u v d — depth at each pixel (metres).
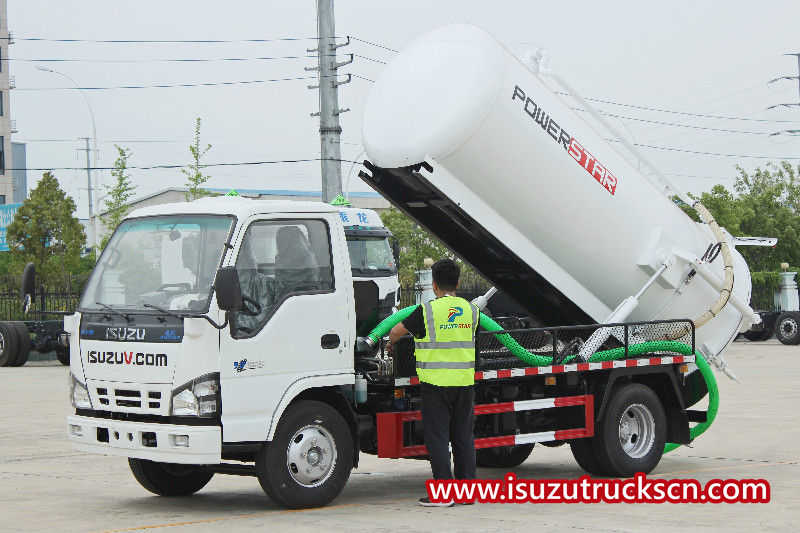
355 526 7.88
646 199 10.98
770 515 8.34
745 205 45.78
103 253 8.99
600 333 10.53
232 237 8.32
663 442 10.81
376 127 9.95
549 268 10.62
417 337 8.82
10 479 10.64
